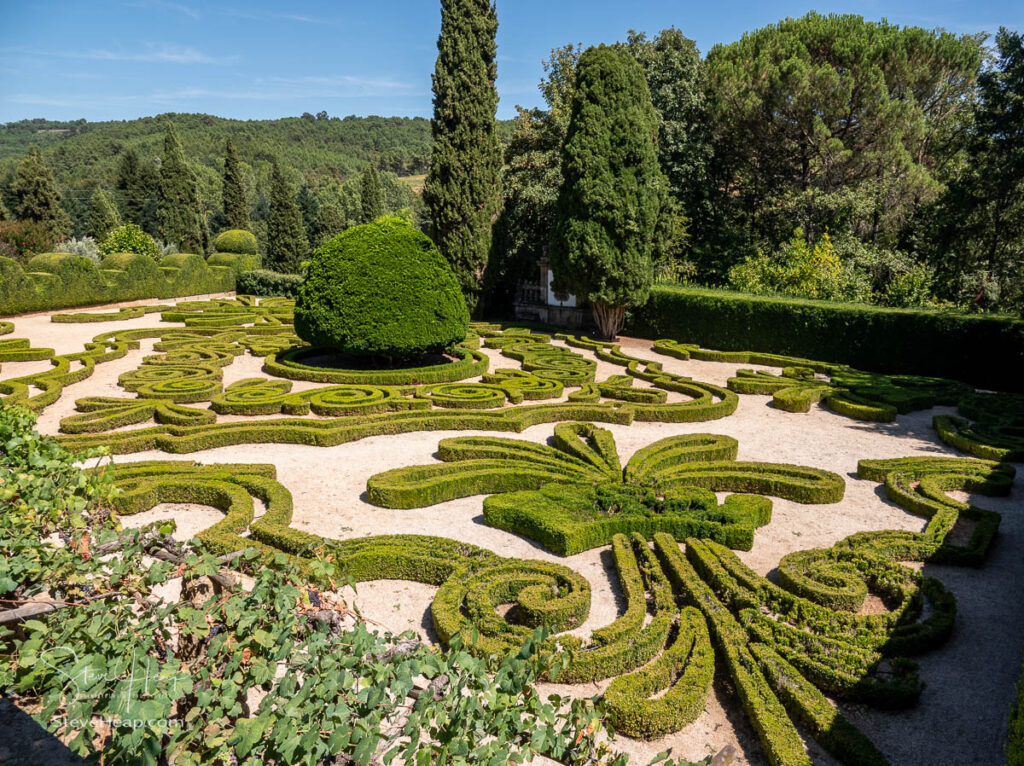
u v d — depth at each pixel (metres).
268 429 10.44
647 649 5.25
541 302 25.62
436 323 14.55
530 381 13.97
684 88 25.84
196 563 3.92
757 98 25.05
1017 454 10.01
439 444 9.71
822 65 25.25
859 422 12.38
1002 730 4.63
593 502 7.77
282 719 2.85
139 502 7.75
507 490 8.73
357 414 11.73
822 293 20.83
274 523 7.13
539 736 3.02
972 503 8.68
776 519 8.11
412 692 4.46
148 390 12.36
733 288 22.95
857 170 25.67
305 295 14.55
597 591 6.43
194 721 3.16
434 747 2.91
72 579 3.94
